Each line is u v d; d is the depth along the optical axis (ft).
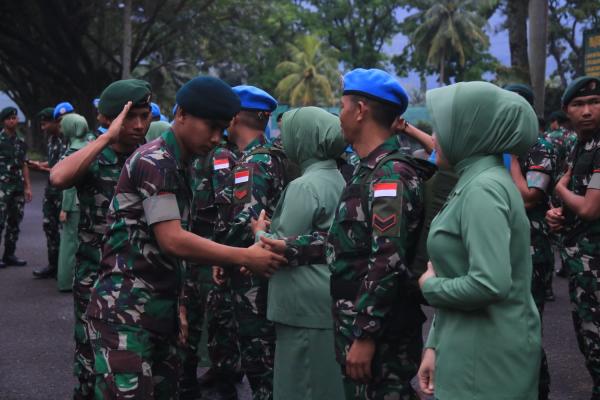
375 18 204.03
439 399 6.90
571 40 160.76
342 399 9.81
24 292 24.04
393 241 7.67
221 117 8.53
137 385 8.48
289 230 9.77
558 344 18.01
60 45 103.96
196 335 13.60
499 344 6.60
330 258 8.57
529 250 6.86
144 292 8.65
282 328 10.00
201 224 13.92
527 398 6.67
